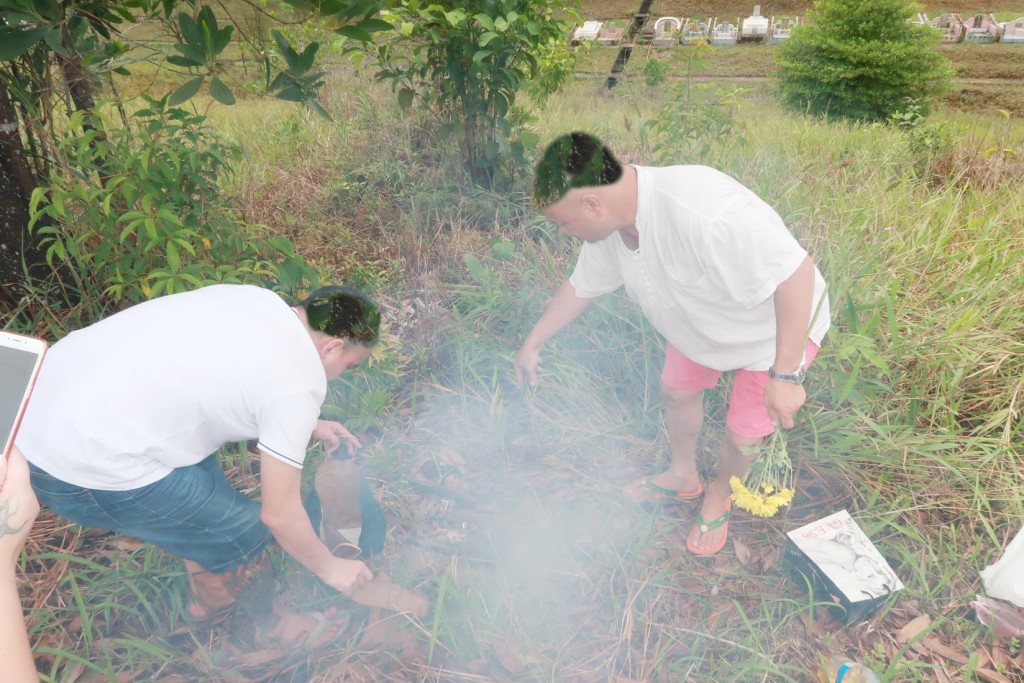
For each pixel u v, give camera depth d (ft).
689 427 8.08
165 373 5.31
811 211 12.33
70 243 9.14
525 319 10.94
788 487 8.70
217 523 6.06
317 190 15.43
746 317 6.45
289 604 7.41
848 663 6.49
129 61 10.82
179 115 10.17
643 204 6.23
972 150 17.56
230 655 6.98
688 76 14.96
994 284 10.39
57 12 8.22
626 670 6.84
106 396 5.26
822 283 6.67
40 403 5.41
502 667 6.83
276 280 10.67
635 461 9.31
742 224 5.83
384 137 16.80
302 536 5.78
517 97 22.62
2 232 9.96
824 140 19.44
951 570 7.47
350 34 8.52
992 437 8.76
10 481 4.17
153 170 9.64
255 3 9.36
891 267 10.87
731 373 9.91
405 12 13.26
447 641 7.01
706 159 14.14
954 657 6.86
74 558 7.23
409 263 12.95
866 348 6.93
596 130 17.72
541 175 6.15
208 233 10.41
